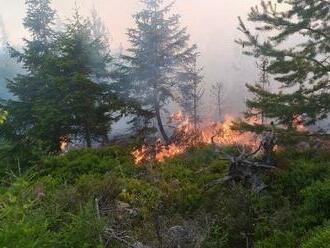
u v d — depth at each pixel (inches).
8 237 204.4
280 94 642.2
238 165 462.6
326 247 253.9
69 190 383.2
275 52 622.8
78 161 551.8
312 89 626.5
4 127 960.9
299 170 454.9
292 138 602.2
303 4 599.5
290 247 313.0
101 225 282.8
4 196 220.8
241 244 356.5
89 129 962.1
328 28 603.8
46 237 234.5
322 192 359.6
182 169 545.3
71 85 911.7
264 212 388.8
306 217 352.2
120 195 426.0
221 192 434.6
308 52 620.1
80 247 265.7
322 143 602.2
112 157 598.2
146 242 328.5
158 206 401.1
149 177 507.2
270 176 465.7
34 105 956.0
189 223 360.5
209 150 607.8
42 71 1009.5
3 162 807.1
